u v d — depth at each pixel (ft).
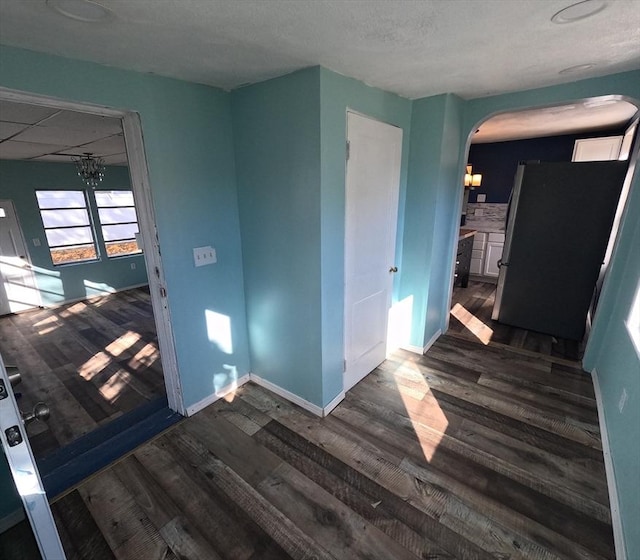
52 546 3.55
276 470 6.31
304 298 7.27
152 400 8.55
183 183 6.79
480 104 9.04
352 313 8.18
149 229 6.66
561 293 11.36
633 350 6.26
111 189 18.58
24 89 4.77
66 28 4.19
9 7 3.66
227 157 7.48
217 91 7.02
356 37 4.75
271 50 5.12
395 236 9.35
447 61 5.87
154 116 6.15
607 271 8.77
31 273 16.24
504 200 17.90
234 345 8.63
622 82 7.00
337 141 6.50
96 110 5.70
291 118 6.37
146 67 5.67
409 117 8.77
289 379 8.22
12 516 5.13
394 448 6.78
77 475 6.26
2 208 15.31
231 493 5.84
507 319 12.57
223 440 7.07
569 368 9.64
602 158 13.37
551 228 11.18
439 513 5.43
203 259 7.45
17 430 3.17
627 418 5.80
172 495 5.82
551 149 16.14
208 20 4.14
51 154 13.71
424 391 8.62
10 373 3.23
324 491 5.86
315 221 6.58
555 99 7.82
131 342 12.14
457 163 9.89
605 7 4.05
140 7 3.77
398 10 4.02
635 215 8.07
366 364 9.22
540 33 4.79
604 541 4.98
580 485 5.90
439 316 11.48
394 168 8.58
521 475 6.11
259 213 7.50
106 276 18.92
